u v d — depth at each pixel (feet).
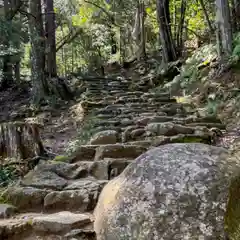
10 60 24.67
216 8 19.71
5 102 26.02
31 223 5.93
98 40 48.16
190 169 5.20
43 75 25.08
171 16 35.50
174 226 4.62
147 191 5.07
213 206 4.68
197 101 18.20
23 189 7.26
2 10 24.88
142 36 42.83
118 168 8.87
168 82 25.75
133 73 37.86
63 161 9.98
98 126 14.26
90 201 6.91
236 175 5.06
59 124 19.10
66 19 41.75
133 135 12.15
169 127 12.21
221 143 11.32
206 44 25.77
